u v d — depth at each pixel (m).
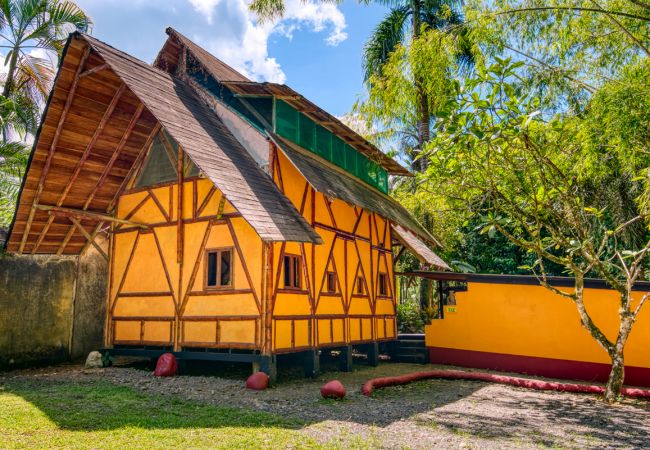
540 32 9.49
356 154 13.30
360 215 12.27
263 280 8.45
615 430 5.80
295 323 9.00
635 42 8.45
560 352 10.79
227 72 11.90
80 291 11.45
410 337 14.12
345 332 10.73
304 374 9.59
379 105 14.34
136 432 4.87
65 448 4.31
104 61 8.52
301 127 10.62
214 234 9.24
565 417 6.49
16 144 12.64
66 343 10.98
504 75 6.77
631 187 11.73
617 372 7.69
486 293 11.87
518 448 4.90
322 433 5.13
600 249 8.02
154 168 10.49
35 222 10.18
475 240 19.47
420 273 12.79
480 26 9.87
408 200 16.36
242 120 10.20
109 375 8.89
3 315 9.84
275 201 8.71
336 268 10.73
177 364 9.10
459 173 7.81
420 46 11.88
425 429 5.54
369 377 9.74
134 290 10.19
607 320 10.38
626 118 7.19
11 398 6.49
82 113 9.20
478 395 8.04
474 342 11.88
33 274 10.50
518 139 7.68
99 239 12.00
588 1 8.88
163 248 9.92
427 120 17.48
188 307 9.29
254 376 7.85
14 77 15.01
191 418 5.54
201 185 9.62
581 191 9.78
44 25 14.43
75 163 9.84
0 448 4.29
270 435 4.95
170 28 11.19
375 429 5.41
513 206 8.17
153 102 8.65
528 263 18.16
